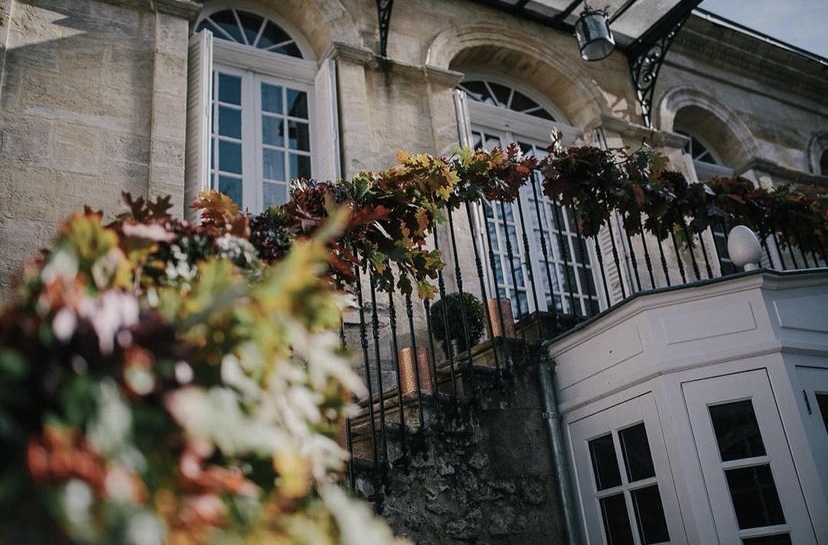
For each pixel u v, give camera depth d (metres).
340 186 3.84
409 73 7.22
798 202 5.84
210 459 1.38
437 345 5.89
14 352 1.07
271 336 1.40
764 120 10.16
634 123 8.64
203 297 1.41
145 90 5.73
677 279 7.80
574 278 7.74
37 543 0.95
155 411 1.15
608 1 8.16
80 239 1.43
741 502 3.36
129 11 5.97
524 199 7.80
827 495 3.24
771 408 3.45
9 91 5.21
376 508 3.39
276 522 1.22
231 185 6.45
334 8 7.16
